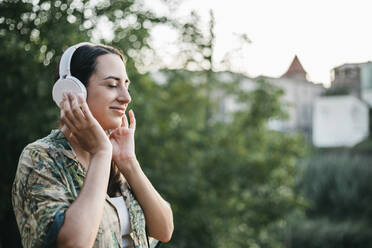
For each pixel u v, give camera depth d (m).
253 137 6.95
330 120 19.81
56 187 1.33
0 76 3.91
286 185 7.18
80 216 1.25
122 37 5.00
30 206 1.30
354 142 18.59
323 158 13.66
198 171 6.12
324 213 12.88
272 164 6.75
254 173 6.67
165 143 5.66
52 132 1.48
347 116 18.84
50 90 4.04
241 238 6.76
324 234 11.38
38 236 1.25
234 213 6.47
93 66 1.49
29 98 4.02
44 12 4.27
